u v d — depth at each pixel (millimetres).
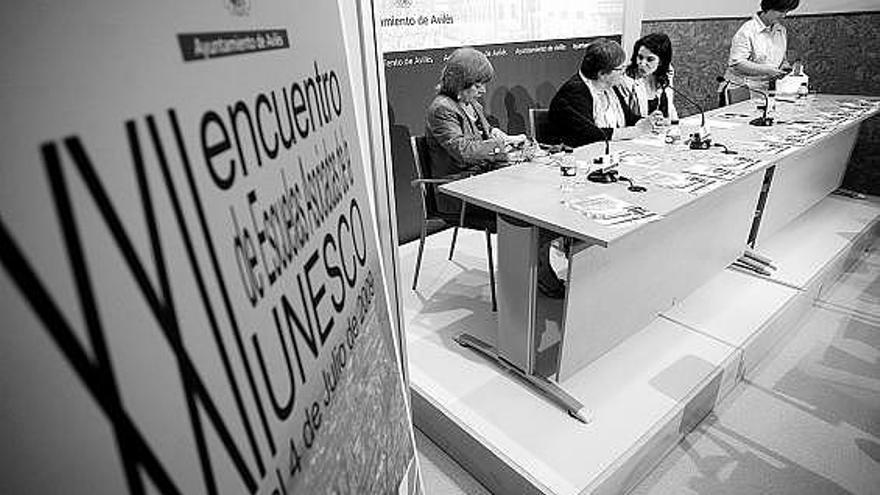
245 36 452
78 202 262
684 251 2199
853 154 3869
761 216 2746
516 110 3930
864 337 2414
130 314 289
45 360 244
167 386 313
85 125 271
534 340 1905
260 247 438
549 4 3881
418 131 3367
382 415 796
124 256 287
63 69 263
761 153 2342
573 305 1767
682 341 2201
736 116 3170
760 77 3699
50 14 259
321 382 558
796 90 3623
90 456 265
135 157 302
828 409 1981
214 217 374
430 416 1887
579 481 1533
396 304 1363
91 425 264
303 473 495
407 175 3359
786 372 2201
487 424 1766
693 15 4566
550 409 1836
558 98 2801
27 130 241
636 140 2686
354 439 654
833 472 1700
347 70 778
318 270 578
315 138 600
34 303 239
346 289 676
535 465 1593
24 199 237
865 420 1920
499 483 1656
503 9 3611
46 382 245
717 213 2299
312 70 611
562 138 2797
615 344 2051
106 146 282
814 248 3004
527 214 1685
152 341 303
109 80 291
